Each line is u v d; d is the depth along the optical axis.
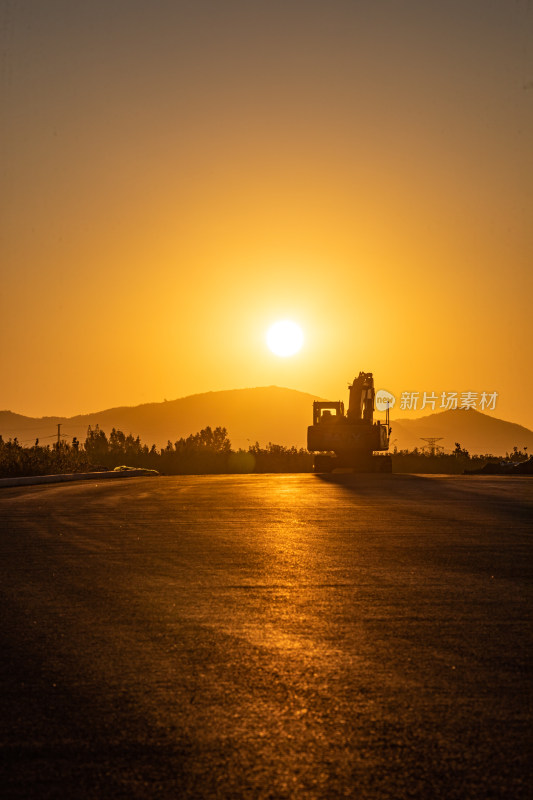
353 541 16.19
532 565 13.25
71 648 8.30
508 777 5.18
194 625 9.26
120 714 6.35
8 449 51.66
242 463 89.31
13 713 6.39
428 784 5.09
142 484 37.09
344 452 53.72
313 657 7.91
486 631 8.92
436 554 14.44
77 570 12.96
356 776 5.21
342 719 6.20
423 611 9.92
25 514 22.12
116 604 10.40
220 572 12.72
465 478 41.91
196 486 34.97
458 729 5.97
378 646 8.31
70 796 4.98
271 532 17.77
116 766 5.38
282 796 4.96
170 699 6.70
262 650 8.18
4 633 8.94
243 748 5.66
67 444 60.25
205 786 5.09
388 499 26.75
